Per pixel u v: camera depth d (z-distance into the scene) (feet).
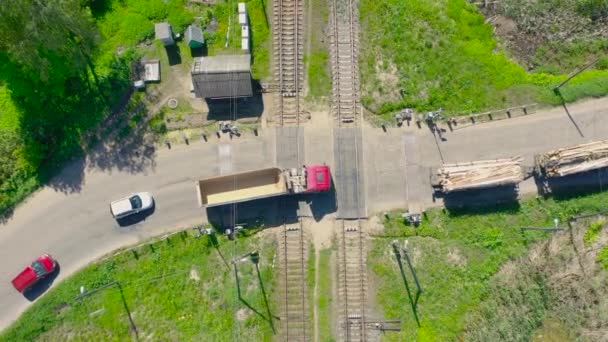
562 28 128.16
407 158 126.52
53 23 106.83
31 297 124.06
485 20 127.75
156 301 123.95
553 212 125.08
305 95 127.13
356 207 125.90
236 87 121.80
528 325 123.24
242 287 124.67
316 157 126.72
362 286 124.67
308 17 127.85
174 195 126.21
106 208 125.70
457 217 125.39
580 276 124.67
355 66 127.24
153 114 126.72
